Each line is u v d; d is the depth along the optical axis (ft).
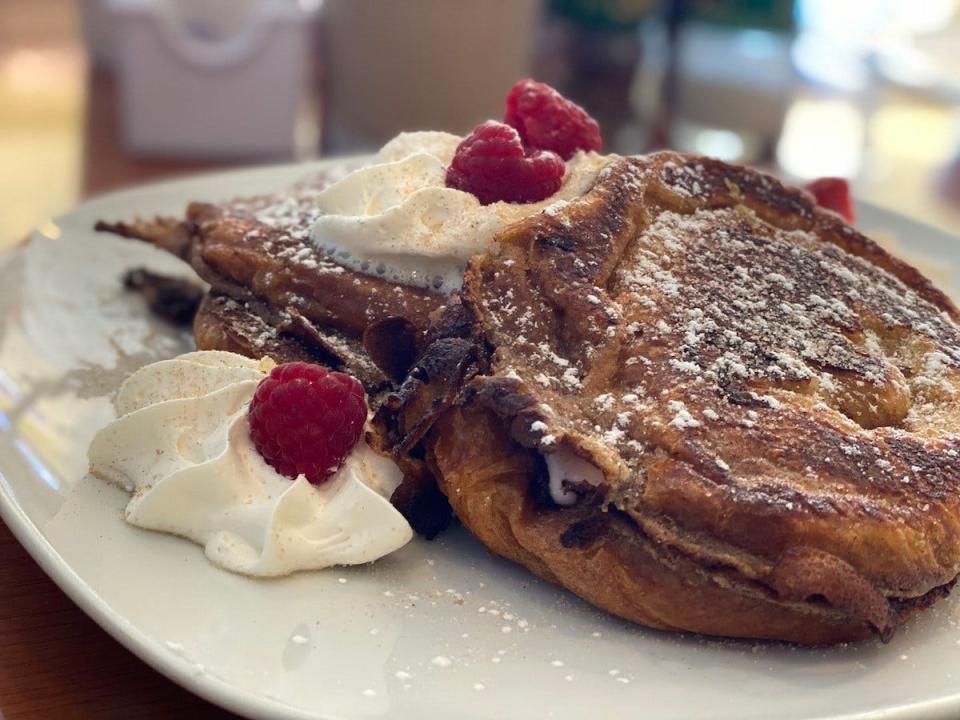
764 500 0.53
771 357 0.61
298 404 0.59
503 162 0.68
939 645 0.56
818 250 0.74
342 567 0.58
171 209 1.00
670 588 0.54
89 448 0.62
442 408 0.58
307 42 1.62
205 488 0.58
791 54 1.80
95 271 0.89
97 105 1.75
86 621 0.57
